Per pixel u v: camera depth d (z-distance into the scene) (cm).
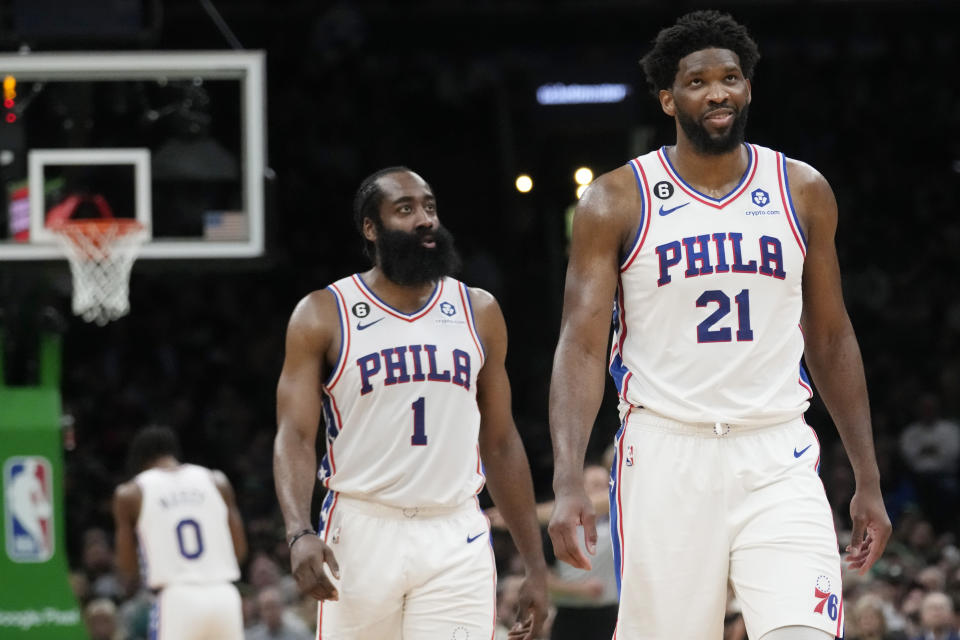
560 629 1292
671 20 3241
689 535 648
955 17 3450
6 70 1480
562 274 3152
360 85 3400
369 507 827
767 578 634
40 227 1480
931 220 3328
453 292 866
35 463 1516
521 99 3231
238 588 1955
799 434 662
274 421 2928
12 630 1499
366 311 845
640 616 655
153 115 1576
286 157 3328
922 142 3431
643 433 660
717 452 650
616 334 691
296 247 3244
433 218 850
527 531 880
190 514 1427
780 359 659
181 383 2948
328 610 832
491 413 881
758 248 655
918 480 2625
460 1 3334
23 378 1548
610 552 1269
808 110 3447
